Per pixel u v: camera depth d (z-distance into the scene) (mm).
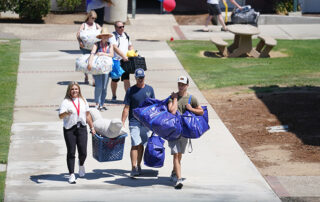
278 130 39906
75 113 29484
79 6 88625
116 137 30000
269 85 51469
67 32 74812
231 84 51875
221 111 44250
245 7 77812
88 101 46094
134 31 77250
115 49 42625
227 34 76562
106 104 45438
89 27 49938
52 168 32281
